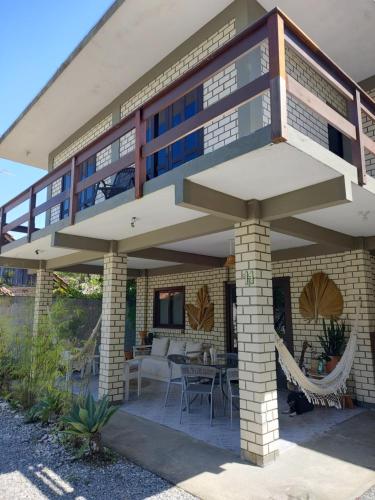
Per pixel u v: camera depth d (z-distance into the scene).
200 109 5.93
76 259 8.16
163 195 4.21
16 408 6.11
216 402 6.60
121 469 3.85
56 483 3.55
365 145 3.97
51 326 6.35
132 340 12.66
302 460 4.07
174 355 6.77
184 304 10.08
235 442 4.61
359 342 6.34
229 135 5.28
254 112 4.80
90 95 8.24
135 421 5.48
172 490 3.42
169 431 5.02
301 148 3.06
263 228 4.39
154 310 11.04
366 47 6.18
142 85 7.48
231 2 5.60
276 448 4.10
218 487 3.47
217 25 5.84
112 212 4.90
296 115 5.44
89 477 3.67
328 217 5.03
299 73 5.78
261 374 4.05
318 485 3.52
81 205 9.26
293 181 3.76
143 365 9.26
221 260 8.80
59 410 5.28
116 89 8.01
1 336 7.29
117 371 6.55
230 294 8.91
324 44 6.10
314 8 5.45
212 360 7.52
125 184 6.47
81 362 6.25
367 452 4.29
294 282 7.66
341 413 5.84
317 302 7.17
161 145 4.09
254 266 4.24
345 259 6.60
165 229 5.73
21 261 9.17
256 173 3.56
